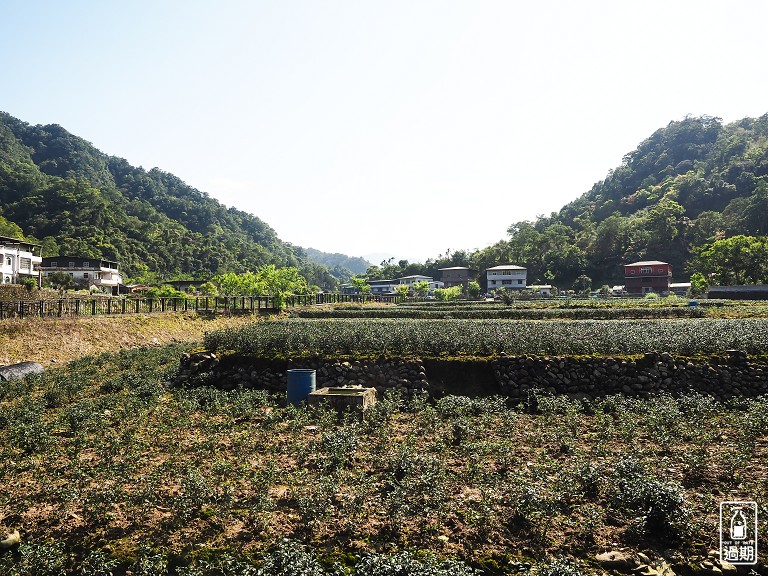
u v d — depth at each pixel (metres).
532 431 14.44
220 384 20.95
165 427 14.88
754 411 14.78
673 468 11.51
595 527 9.12
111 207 150.25
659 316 40.00
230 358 21.56
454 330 23.17
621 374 18.55
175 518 9.33
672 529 8.81
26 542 8.80
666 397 16.91
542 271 128.12
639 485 9.53
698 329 22.52
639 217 138.12
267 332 23.44
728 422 14.69
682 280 109.19
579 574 7.23
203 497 9.96
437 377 19.67
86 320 33.06
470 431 14.08
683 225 121.00
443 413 16.67
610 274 121.69
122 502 10.24
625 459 10.98
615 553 8.22
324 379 19.98
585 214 167.12
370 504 9.95
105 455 12.77
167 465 11.89
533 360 19.14
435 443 13.13
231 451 13.22
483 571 7.84
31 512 10.03
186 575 7.61
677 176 154.75
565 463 11.99
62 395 19.59
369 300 81.06
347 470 11.71
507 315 40.97
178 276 121.94
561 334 21.75
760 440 13.35
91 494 10.22
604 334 21.48
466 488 10.76
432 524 9.12
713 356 18.98
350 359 20.39
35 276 68.81
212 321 44.03
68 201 134.12
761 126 170.62
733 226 110.69
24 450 13.62
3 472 11.73
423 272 153.50
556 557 8.20
